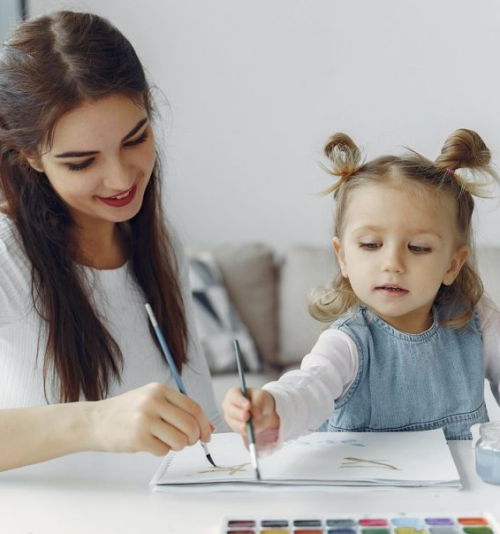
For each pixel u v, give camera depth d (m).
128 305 1.37
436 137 3.04
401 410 1.12
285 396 0.96
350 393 1.12
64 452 0.96
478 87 2.99
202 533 0.79
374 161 1.16
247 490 0.90
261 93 3.17
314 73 3.12
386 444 1.02
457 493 0.88
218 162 3.23
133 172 1.18
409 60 3.03
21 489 0.92
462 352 1.16
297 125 3.16
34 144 1.16
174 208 3.27
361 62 3.07
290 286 2.94
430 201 1.09
